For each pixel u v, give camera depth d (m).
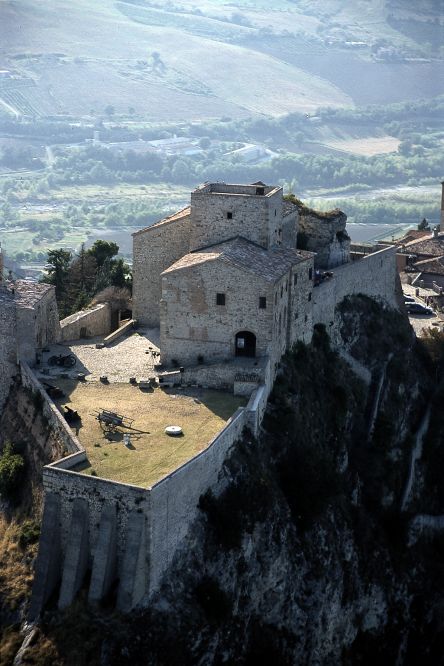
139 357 114.56
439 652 117.56
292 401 110.69
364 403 128.88
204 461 90.06
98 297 140.25
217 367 105.69
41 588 84.19
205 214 117.94
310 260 118.69
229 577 90.31
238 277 106.94
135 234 125.12
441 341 152.50
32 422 101.56
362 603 107.38
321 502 103.62
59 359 111.12
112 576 82.94
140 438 93.38
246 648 91.06
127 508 82.31
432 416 141.12
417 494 130.00
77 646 80.69
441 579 120.81
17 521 93.31
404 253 190.50
